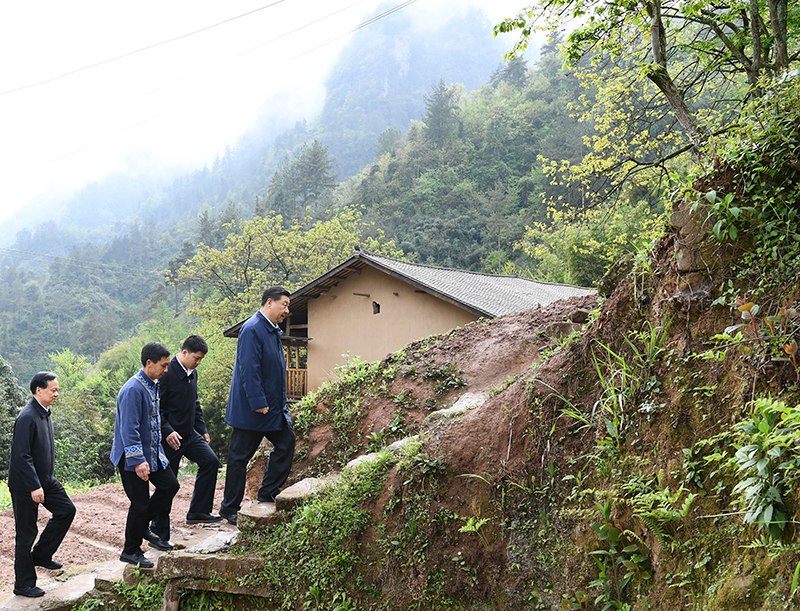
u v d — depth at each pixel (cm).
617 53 1007
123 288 13212
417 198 7419
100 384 4028
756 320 254
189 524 569
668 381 282
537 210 5938
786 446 194
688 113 850
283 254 3353
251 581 395
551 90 8488
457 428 378
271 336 481
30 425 493
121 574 484
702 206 293
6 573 563
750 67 888
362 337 1698
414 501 360
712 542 229
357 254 1584
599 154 1330
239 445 493
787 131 272
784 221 265
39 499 483
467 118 8919
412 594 339
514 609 300
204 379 2952
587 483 298
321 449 526
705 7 950
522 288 1847
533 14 856
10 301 11838
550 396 340
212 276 3481
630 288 336
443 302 1510
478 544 329
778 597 187
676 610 228
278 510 429
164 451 535
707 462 245
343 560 368
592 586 269
